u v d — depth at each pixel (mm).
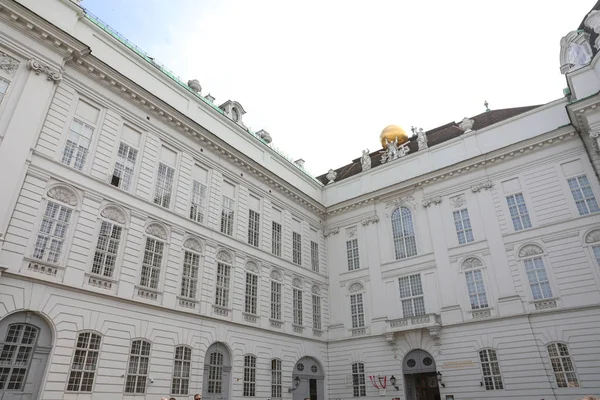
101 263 19922
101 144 21672
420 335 29328
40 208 18219
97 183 20812
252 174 31156
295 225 34750
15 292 16562
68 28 21297
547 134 28562
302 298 32531
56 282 17812
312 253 35719
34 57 19469
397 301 31656
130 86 23406
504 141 30969
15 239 16969
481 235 29625
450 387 27172
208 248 25625
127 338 19875
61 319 17719
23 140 18062
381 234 34594
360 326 32688
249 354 26109
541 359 24781
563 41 30844
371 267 33938
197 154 27125
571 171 27641
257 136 33500
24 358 16547
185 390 21688
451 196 32000
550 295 25938
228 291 26156
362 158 38938
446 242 30938
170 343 21703
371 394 30047
